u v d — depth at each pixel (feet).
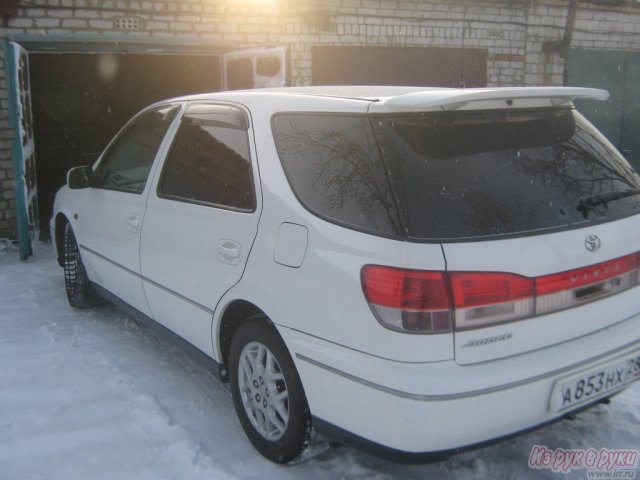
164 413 11.09
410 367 7.50
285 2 25.88
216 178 10.66
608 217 8.90
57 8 22.89
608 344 8.57
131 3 23.76
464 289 7.57
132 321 15.67
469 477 9.36
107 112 39.70
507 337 7.84
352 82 27.53
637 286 9.19
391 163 8.07
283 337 8.82
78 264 16.10
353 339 7.90
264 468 9.53
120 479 9.23
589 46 32.35
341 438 8.26
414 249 7.57
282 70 23.15
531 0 29.99
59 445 10.07
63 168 39.42
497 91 8.31
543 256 8.00
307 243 8.55
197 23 24.79
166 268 11.59
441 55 28.86
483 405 7.54
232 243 9.82
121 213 13.21
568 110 9.83
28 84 23.32
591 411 11.14
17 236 23.26
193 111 11.97
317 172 8.86
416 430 7.39
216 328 10.34
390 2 27.50
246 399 9.98
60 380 12.30
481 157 8.44
